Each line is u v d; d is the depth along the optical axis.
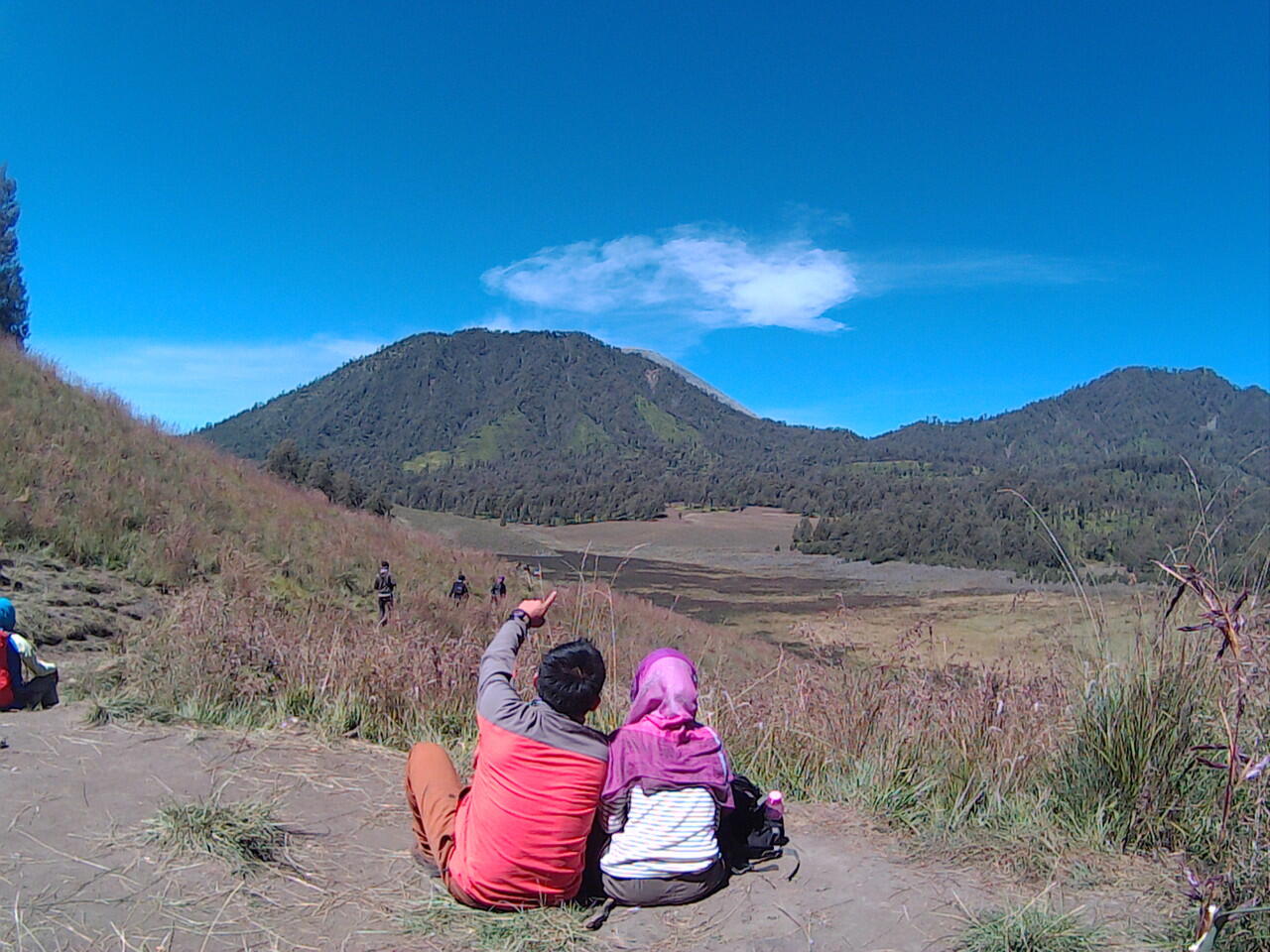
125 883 3.06
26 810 3.55
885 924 3.04
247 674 5.70
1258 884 2.96
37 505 11.06
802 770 4.90
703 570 85.50
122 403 20.88
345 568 15.80
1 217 38.12
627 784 3.15
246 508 16.91
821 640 6.13
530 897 3.04
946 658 5.40
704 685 5.75
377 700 5.63
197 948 2.71
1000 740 4.50
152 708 5.07
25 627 7.46
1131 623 4.21
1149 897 3.27
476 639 7.15
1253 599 3.67
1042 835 3.81
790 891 3.31
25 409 15.00
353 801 4.08
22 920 2.74
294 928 2.88
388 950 2.79
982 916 3.05
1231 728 3.63
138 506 12.88
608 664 6.12
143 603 9.48
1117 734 3.91
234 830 3.46
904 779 4.48
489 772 3.05
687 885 3.15
